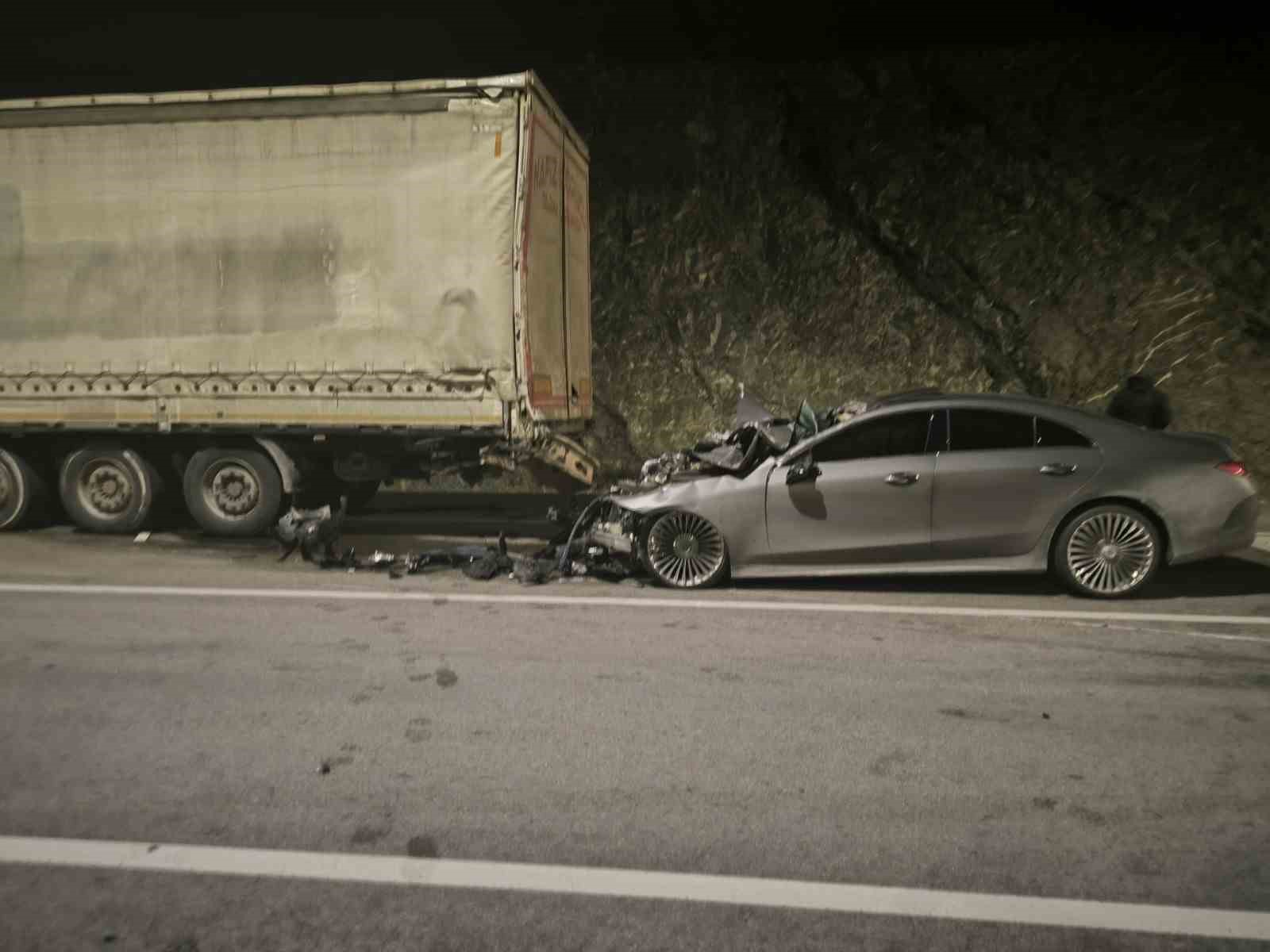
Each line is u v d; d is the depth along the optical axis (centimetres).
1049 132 1695
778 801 402
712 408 1591
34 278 988
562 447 967
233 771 430
